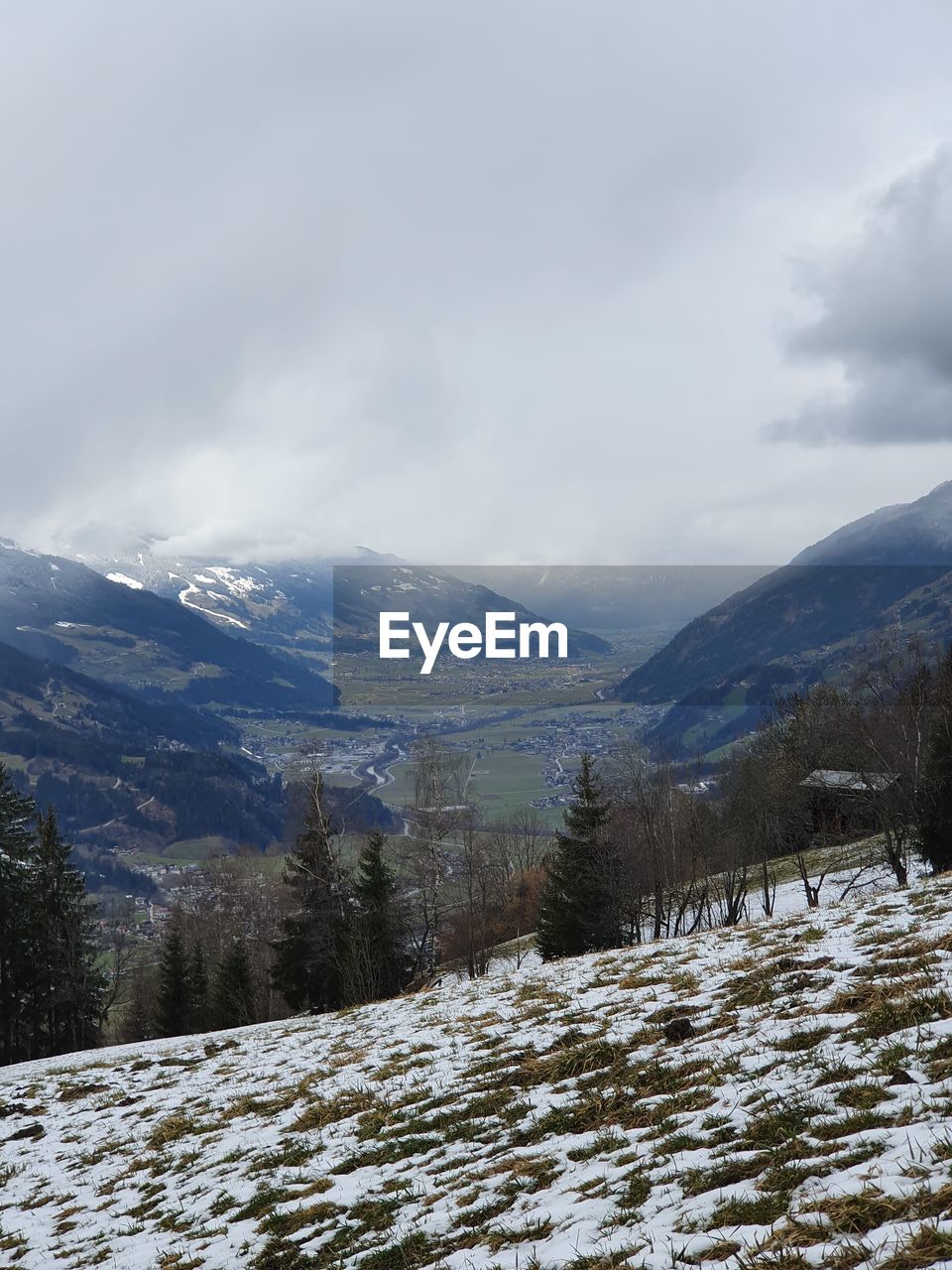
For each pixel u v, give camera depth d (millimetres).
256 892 74438
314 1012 47250
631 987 16094
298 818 48812
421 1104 12359
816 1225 5641
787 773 61188
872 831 59281
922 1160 6098
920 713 44250
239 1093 17266
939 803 40406
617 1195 7371
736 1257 5570
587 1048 12273
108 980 56125
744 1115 8289
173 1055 25281
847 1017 10289
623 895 45156
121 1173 14078
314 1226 9180
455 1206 8477
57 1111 20109
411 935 49906
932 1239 5012
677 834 48969
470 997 21156
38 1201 13828
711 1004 12969
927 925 14000
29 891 50844
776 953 14906
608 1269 5996
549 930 46312
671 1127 8594
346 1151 11445
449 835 55594
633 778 50656
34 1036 52281
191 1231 10336
